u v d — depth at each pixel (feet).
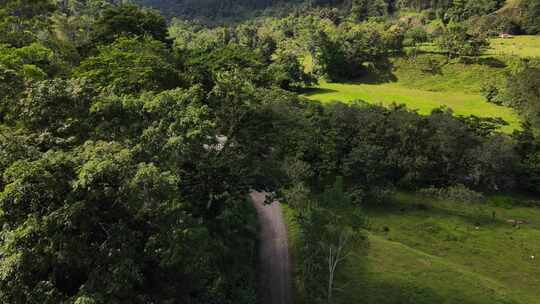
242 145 112.68
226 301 94.68
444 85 425.69
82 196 54.90
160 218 60.34
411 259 152.87
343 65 473.67
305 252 129.59
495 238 187.62
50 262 52.70
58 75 154.71
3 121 80.74
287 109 129.29
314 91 427.33
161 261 58.34
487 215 211.61
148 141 76.48
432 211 212.23
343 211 112.88
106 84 134.72
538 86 328.08
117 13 258.37
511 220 206.80
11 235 50.26
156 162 74.28
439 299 127.65
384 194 209.97
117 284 52.49
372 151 216.95
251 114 114.73
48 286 51.60
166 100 86.33
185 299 67.46
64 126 72.54
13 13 240.94
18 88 80.48
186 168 98.99
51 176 53.93
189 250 61.11
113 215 59.52
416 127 242.37
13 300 50.01
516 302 131.85
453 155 241.55
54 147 68.44
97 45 215.72
